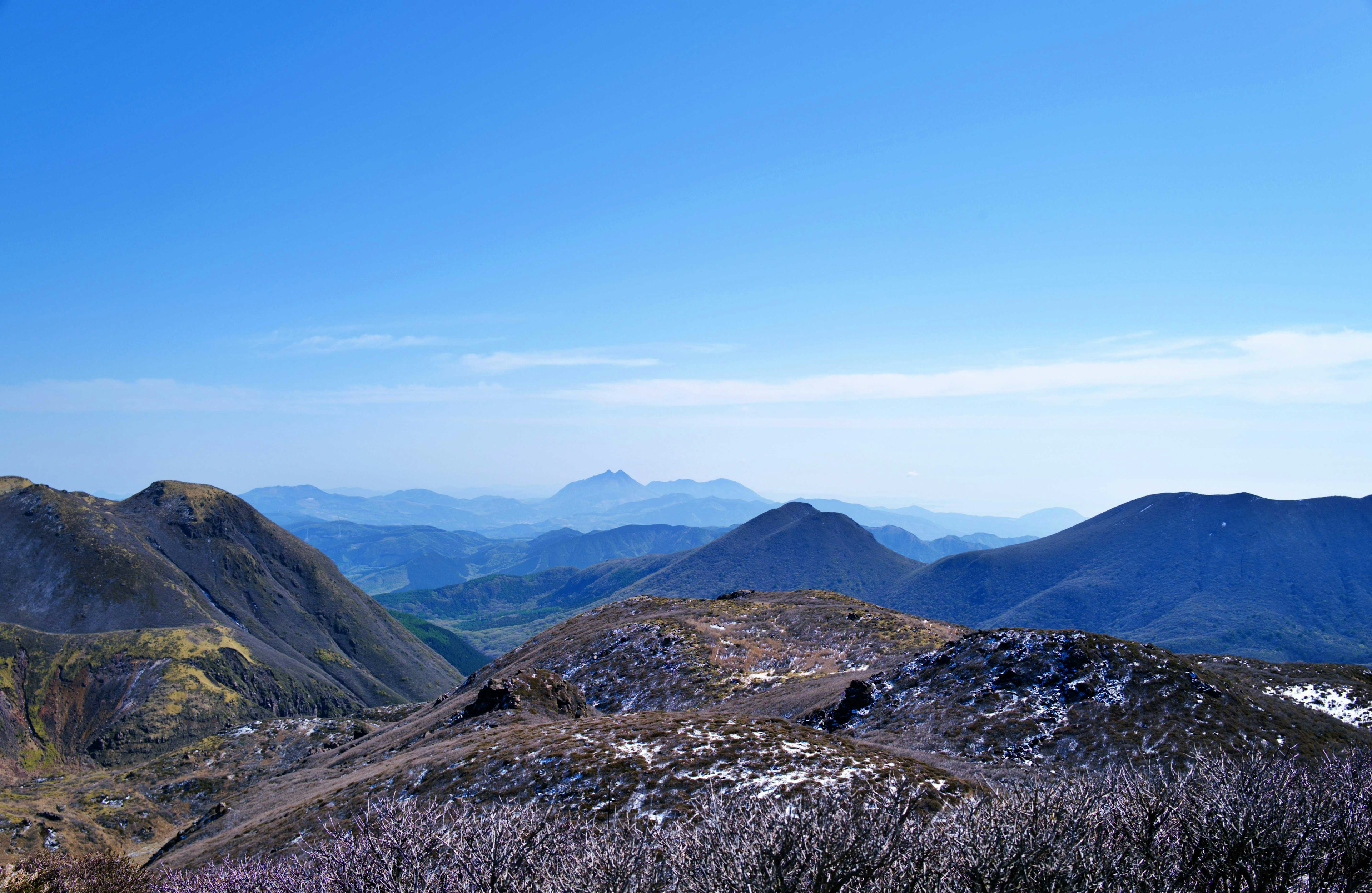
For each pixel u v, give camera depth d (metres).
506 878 20.09
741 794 30.47
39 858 28.12
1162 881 17.84
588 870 19.89
